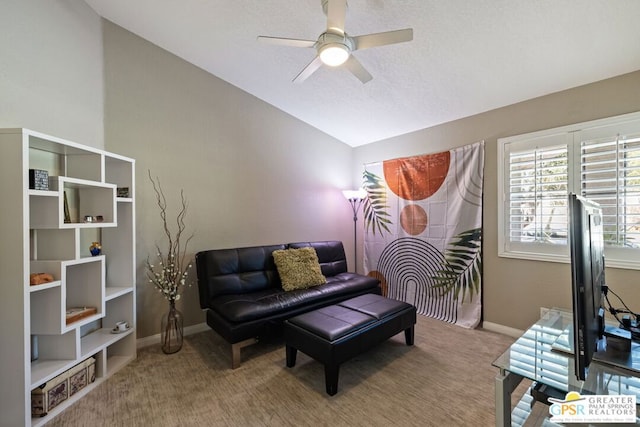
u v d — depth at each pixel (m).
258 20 2.40
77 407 1.85
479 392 2.00
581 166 2.48
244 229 3.51
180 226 3.02
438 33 2.17
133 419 1.75
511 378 1.41
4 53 1.89
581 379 1.06
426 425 1.69
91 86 2.48
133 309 2.48
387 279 4.17
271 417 1.76
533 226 2.78
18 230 1.65
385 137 4.20
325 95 3.36
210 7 2.33
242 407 1.85
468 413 1.79
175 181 2.99
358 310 2.51
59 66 2.23
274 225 3.79
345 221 4.62
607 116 2.35
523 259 2.84
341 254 4.02
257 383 2.12
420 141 3.78
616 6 1.73
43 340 1.95
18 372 1.64
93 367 2.10
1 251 1.66
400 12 2.05
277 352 2.62
